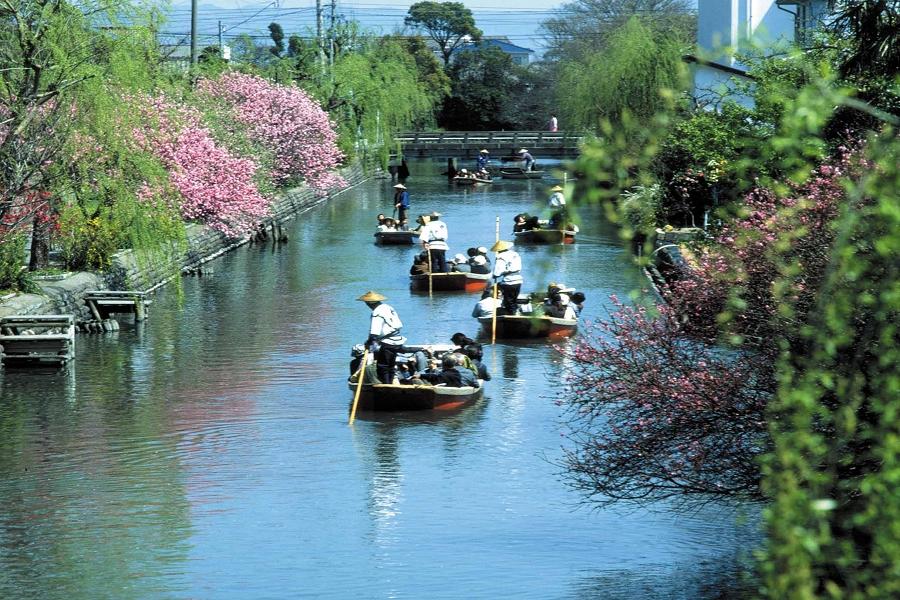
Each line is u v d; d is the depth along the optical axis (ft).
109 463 65.77
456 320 107.04
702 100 98.43
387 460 65.62
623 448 47.14
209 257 149.89
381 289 124.77
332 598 46.26
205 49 241.96
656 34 214.07
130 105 106.01
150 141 113.70
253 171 153.48
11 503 59.11
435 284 123.85
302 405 77.66
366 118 269.03
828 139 59.82
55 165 99.76
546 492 59.62
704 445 45.42
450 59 490.90
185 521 56.08
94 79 97.25
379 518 56.18
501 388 81.71
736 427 44.91
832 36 68.59
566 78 262.06
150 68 115.24
